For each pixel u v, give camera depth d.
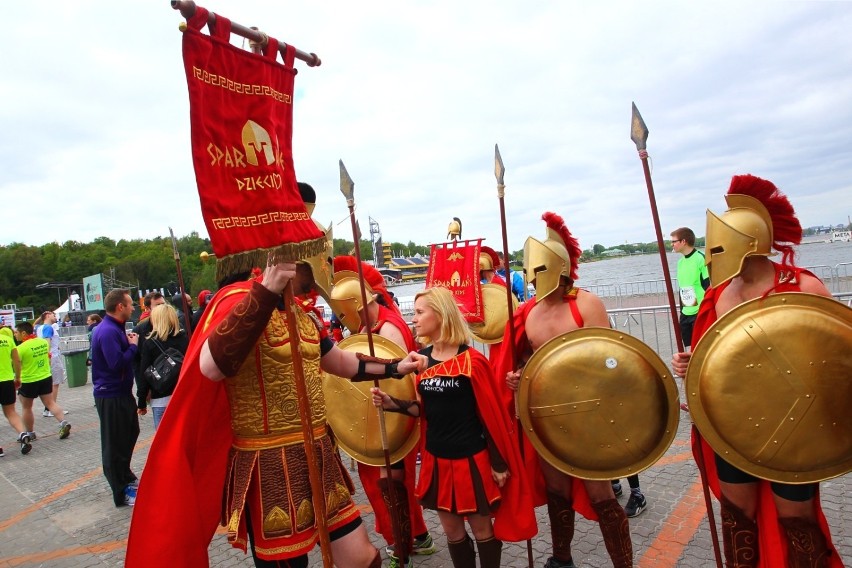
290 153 2.13
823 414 2.30
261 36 2.02
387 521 3.70
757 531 2.67
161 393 5.45
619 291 15.03
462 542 3.06
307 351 2.30
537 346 3.30
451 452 2.97
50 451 8.16
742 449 2.43
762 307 2.44
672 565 3.41
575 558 3.64
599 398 2.85
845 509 3.82
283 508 2.09
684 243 7.39
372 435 3.59
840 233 33.94
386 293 4.38
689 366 2.53
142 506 1.97
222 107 1.80
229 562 4.20
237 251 1.76
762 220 2.57
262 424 2.12
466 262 5.93
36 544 4.80
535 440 3.02
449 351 3.11
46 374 8.66
